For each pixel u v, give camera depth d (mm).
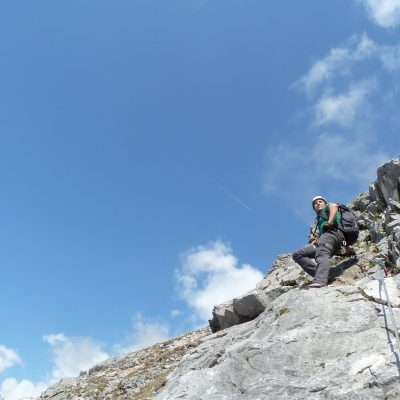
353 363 8430
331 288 11008
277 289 14711
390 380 7629
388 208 14164
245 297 15102
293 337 9617
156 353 24641
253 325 11969
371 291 10344
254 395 8664
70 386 24156
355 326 9422
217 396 9062
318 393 8141
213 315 16688
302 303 10617
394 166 14414
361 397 7656
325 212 12398
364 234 15391
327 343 9250
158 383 17312
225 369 9656
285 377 8820
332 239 12062
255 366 9375
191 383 9703
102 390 20953
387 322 9227
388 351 8445
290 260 18781
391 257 12062
